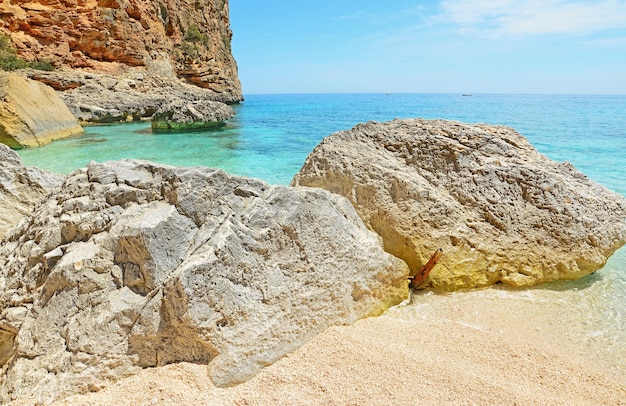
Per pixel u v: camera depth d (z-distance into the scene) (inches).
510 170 253.3
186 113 1011.3
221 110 1109.7
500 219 237.6
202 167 168.1
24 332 138.3
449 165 260.8
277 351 143.8
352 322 172.9
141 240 141.6
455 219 235.6
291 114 1852.9
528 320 189.6
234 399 121.6
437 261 217.3
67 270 140.9
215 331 135.6
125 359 130.3
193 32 1962.4
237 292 144.8
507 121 1390.3
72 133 872.9
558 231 233.6
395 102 3951.8
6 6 1232.8
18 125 674.8
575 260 228.4
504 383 135.9
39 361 131.2
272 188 171.8
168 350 135.0
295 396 123.3
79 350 127.3
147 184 163.8
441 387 129.3
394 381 131.3
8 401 124.5
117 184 164.7
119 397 120.3
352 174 265.1
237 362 133.2
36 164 553.9
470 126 293.9
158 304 136.2
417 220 234.8
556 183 248.7
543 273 226.4
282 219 165.3
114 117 1156.5
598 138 889.5
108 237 147.6
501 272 226.1
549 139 877.8
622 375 150.9
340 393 124.8
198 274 137.2
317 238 173.3
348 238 183.5
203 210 158.4
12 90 687.1
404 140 279.3
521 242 232.1
